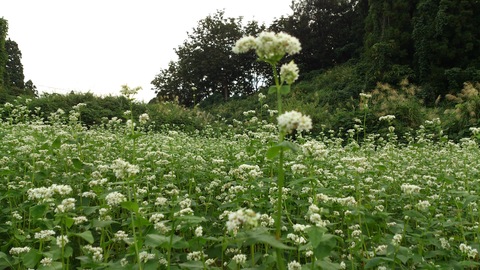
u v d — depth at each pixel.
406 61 36.88
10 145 8.67
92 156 9.12
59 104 24.12
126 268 3.87
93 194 5.52
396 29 37.59
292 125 3.46
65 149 7.65
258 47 3.75
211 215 6.59
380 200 6.71
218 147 12.03
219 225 5.91
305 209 6.14
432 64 34.25
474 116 20.25
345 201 5.09
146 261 4.00
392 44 36.50
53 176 7.22
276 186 6.58
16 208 5.95
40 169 7.30
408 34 37.00
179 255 4.91
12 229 5.39
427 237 5.15
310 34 57.84
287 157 8.89
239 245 4.18
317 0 57.44
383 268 4.47
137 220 4.06
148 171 8.15
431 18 35.03
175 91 61.31
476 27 34.78
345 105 31.34
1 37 42.47
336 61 56.31
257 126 12.40
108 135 12.84
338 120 23.41
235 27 60.97
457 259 5.07
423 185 8.06
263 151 8.85
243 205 6.26
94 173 5.57
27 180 7.20
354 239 5.23
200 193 6.80
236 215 3.24
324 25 57.38
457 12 34.44
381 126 22.30
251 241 3.29
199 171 8.11
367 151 11.09
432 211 5.49
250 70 62.03
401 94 29.72
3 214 6.09
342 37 56.31
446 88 33.19
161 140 12.29
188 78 59.72
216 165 8.62
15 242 5.23
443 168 9.10
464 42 34.22
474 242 5.35
